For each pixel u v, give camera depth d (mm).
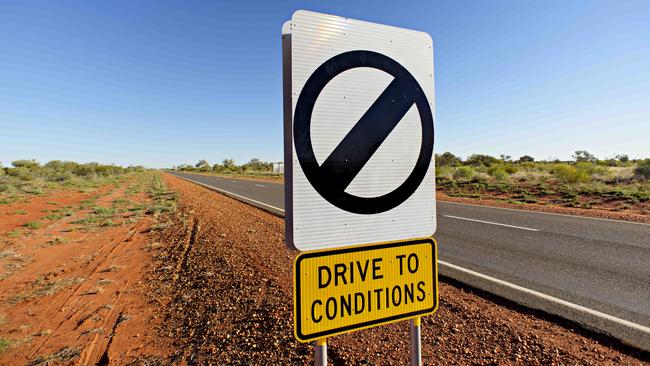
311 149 1216
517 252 5734
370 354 2627
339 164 1264
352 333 2986
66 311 3916
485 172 26219
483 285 4168
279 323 3172
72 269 5496
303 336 1205
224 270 4809
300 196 1191
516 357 2574
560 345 2748
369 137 1331
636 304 3568
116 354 2957
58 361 2922
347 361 2535
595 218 9031
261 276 4449
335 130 1261
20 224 9297
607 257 5367
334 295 1265
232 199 14664
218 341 3020
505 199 13781
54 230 8617
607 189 13953
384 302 1364
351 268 1301
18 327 3559
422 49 1492
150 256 6047
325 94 1248
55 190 19141
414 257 1439
